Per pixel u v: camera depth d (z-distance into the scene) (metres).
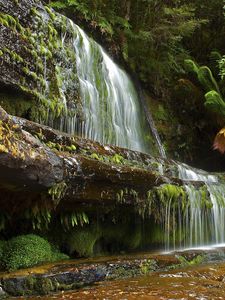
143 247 4.40
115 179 3.51
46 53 4.47
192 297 2.41
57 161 2.98
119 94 6.59
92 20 7.03
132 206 3.86
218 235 5.06
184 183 4.64
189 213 4.61
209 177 5.89
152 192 4.02
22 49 4.03
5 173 2.63
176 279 3.01
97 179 3.36
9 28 3.87
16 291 2.61
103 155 3.91
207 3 9.58
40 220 3.28
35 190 2.96
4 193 2.96
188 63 8.36
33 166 2.73
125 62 7.55
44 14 4.69
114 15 7.63
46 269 2.91
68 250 3.66
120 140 6.15
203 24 9.62
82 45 5.64
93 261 3.29
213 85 8.61
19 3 4.16
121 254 4.03
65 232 3.66
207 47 9.85
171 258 3.69
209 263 3.98
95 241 3.93
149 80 8.12
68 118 4.81
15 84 3.87
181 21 8.30
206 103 8.09
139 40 8.05
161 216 4.20
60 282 2.79
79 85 5.19
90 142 3.88
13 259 3.03
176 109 8.51
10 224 3.28
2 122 2.55
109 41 7.20
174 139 8.00
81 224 3.59
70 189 3.17
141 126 7.07
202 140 8.77
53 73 4.57
